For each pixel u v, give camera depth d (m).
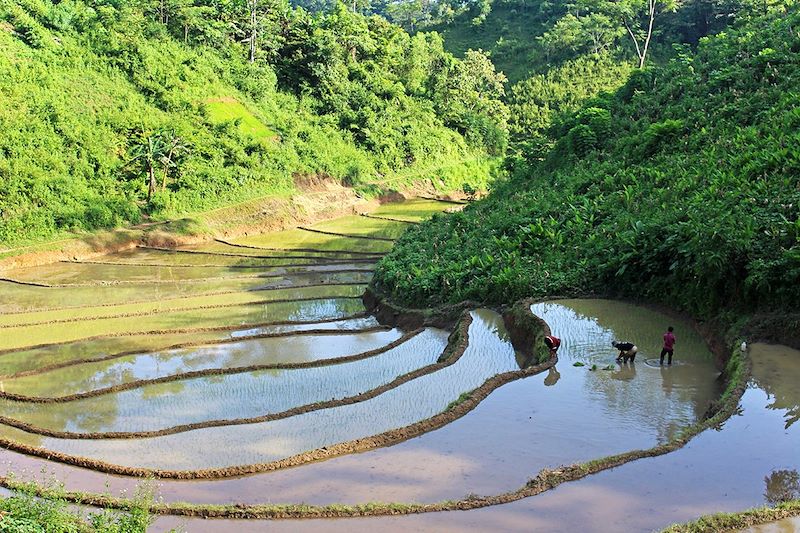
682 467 14.05
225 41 74.56
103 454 17.52
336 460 15.77
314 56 78.88
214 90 67.06
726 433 15.32
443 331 28.58
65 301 35.62
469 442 16.09
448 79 91.31
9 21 60.28
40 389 23.52
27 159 48.91
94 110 57.12
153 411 21.03
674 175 31.92
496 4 119.75
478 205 45.56
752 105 34.69
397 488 14.22
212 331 30.36
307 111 74.75
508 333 26.02
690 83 42.25
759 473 13.70
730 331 21.09
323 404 19.81
